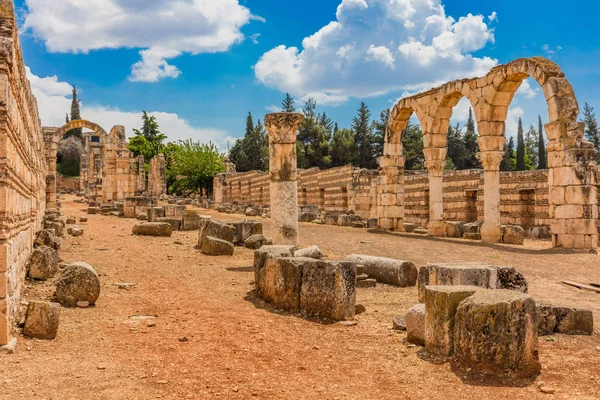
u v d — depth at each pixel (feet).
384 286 39.34
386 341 25.07
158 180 213.87
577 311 25.91
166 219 75.66
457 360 21.35
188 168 211.61
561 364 21.36
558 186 61.26
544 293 36.47
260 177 179.01
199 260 49.80
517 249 61.36
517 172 90.17
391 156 89.86
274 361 22.22
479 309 20.43
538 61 62.85
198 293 35.94
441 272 30.27
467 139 266.16
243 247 59.00
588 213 59.93
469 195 101.50
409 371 20.86
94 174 219.00
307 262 30.40
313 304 29.76
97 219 97.25
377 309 31.76
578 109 60.95
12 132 24.43
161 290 36.65
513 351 19.88
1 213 21.70
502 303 20.08
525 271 46.19
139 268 44.75
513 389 18.89
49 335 24.00
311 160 273.95
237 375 20.43
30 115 39.01
